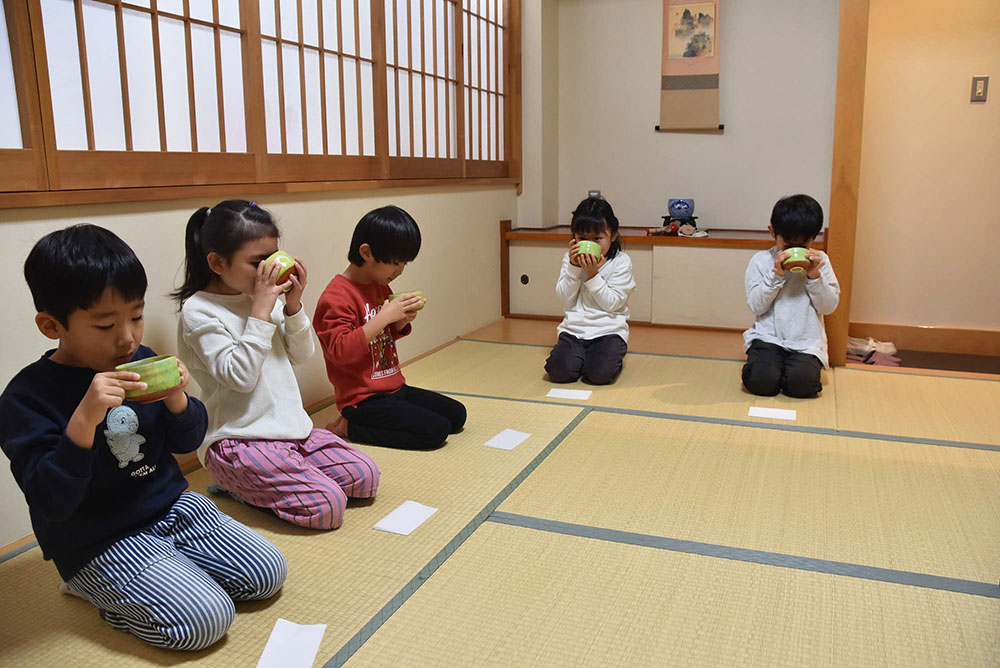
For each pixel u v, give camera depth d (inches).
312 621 59.4
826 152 172.7
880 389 121.0
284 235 106.0
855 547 70.4
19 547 72.9
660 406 112.3
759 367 117.0
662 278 167.0
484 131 171.5
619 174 189.3
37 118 71.9
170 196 85.7
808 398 116.3
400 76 135.3
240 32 96.8
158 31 85.0
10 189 69.9
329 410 112.0
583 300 133.2
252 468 73.9
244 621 59.6
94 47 78.6
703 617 59.5
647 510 78.2
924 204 163.0
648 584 64.3
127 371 52.1
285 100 106.2
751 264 126.2
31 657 55.7
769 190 178.1
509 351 147.1
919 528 74.0
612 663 54.1
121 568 56.1
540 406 112.7
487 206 169.8
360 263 95.3
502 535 73.0
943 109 158.4
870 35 159.8
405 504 79.6
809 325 121.3
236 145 98.0
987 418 106.0
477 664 54.1
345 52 118.5
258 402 75.5
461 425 101.7
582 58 187.2
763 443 96.9
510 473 87.8
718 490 82.9
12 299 70.8
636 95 184.4
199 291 75.1
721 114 178.7
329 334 93.6
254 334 71.5
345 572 66.7
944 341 166.2
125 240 81.4
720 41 175.2
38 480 50.3
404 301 94.0
